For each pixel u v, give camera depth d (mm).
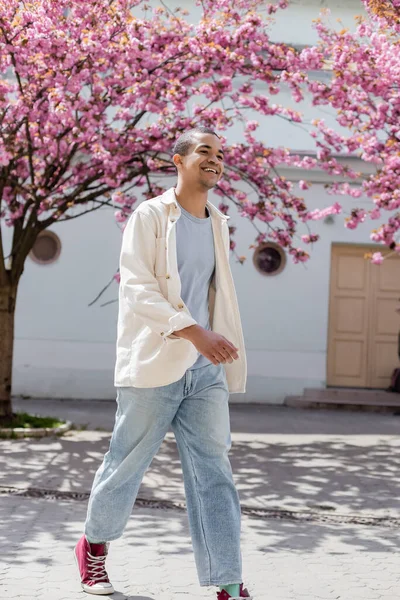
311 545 5441
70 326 14750
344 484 7848
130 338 3727
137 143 10430
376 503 7027
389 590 4383
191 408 3738
